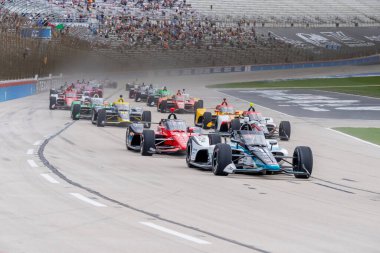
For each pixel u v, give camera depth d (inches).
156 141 1184.8
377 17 7234.3
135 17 5206.7
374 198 768.9
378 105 2829.7
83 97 1984.5
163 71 4955.7
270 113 2394.2
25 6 3083.2
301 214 619.8
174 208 615.5
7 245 427.5
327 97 3280.0
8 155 1016.2
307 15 6830.7
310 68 5925.2
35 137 1339.8
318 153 1302.9
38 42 3201.3
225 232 509.4
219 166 886.4
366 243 494.0
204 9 6107.3
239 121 1456.7
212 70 5329.7
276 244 473.1
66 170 871.1
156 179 831.7
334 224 572.7
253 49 5703.7
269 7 6643.7
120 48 4717.0
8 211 554.3
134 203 632.4
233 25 5979.3
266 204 673.0
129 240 459.5
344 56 6378.0
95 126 1681.8
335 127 1904.5
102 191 701.3
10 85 2647.6
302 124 1983.3
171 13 5595.5
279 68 5807.1
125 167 949.8
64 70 3811.5
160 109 2274.9
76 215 550.3
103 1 5251.0
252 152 911.0
